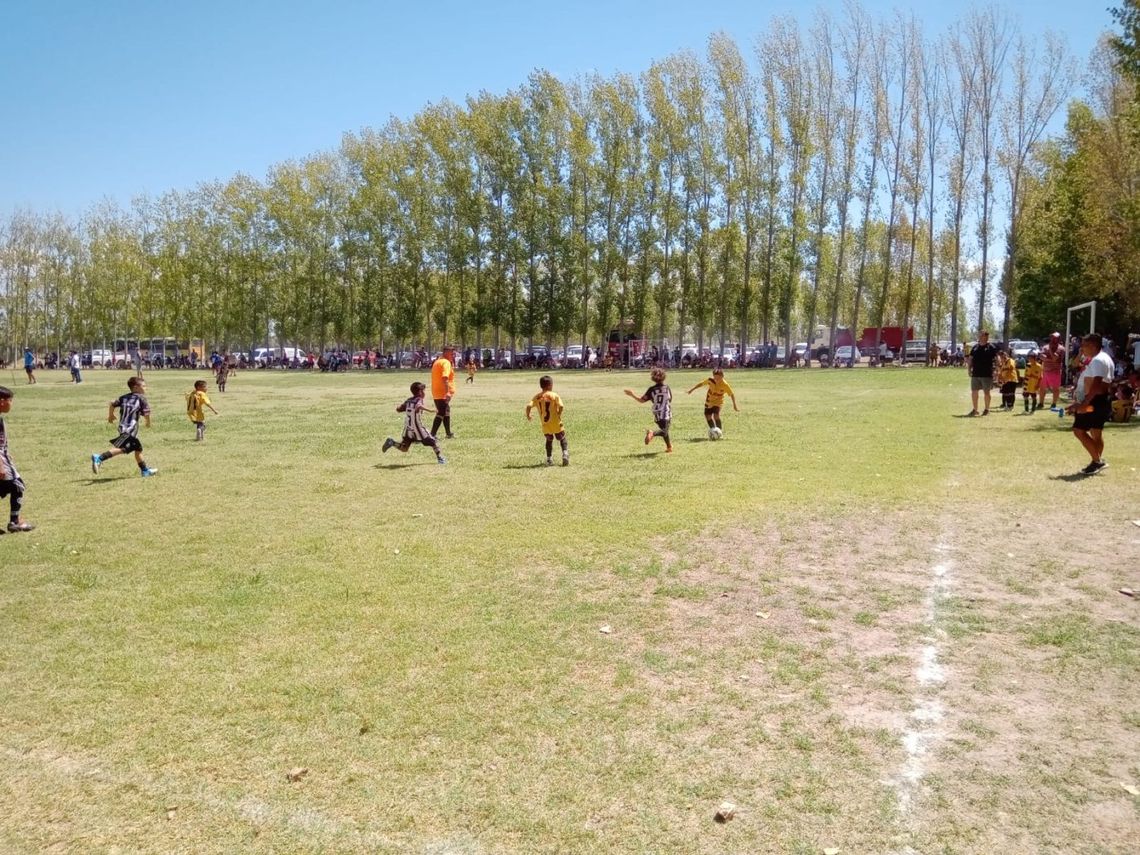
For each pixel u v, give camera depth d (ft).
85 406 96.53
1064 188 141.79
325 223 246.47
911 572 23.17
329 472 43.55
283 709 15.52
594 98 204.33
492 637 18.94
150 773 13.48
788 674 16.67
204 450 53.83
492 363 225.97
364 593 22.20
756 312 216.54
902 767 13.14
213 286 266.98
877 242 221.05
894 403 81.25
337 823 12.03
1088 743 13.71
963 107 178.19
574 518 30.76
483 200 214.90
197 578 23.91
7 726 15.10
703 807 12.21
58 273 288.30
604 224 210.18
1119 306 137.28
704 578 23.09
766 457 44.98
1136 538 25.79
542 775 13.14
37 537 29.43
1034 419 61.72
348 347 271.28
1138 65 69.87
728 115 194.90
